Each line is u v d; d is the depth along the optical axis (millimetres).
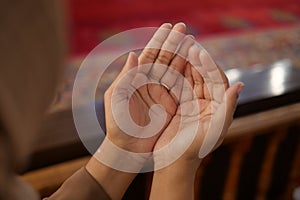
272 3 4332
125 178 748
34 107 438
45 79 434
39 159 1038
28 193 535
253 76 1450
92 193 728
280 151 1415
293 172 1541
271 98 1275
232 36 3361
